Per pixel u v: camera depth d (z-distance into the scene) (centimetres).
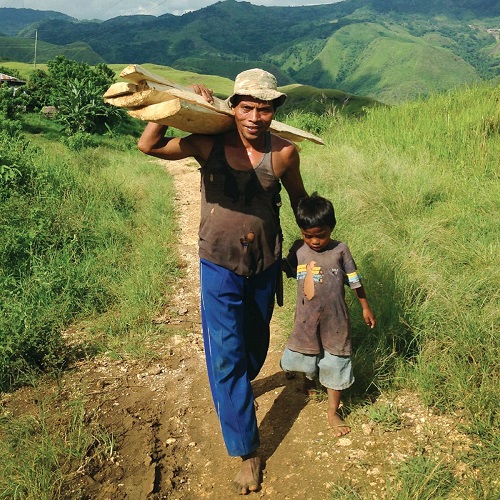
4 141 1143
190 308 525
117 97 249
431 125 1031
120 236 728
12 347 397
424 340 376
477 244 517
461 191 709
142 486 283
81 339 458
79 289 539
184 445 320
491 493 251
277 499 271
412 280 427
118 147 2111
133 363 417
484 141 852
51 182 909
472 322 364
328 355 310
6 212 708
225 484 286
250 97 252
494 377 324
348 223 595
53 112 2559
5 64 12162
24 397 369
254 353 316
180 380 392
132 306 507
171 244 731
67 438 316
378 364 358
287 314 448
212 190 276
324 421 325
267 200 278
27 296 514
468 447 290
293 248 321
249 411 284
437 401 322
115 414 347
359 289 308
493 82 1263
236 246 277
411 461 278
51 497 267
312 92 10662
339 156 920
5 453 296
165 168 1556
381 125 1152
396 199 683
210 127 258
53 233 689
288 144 277
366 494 264
